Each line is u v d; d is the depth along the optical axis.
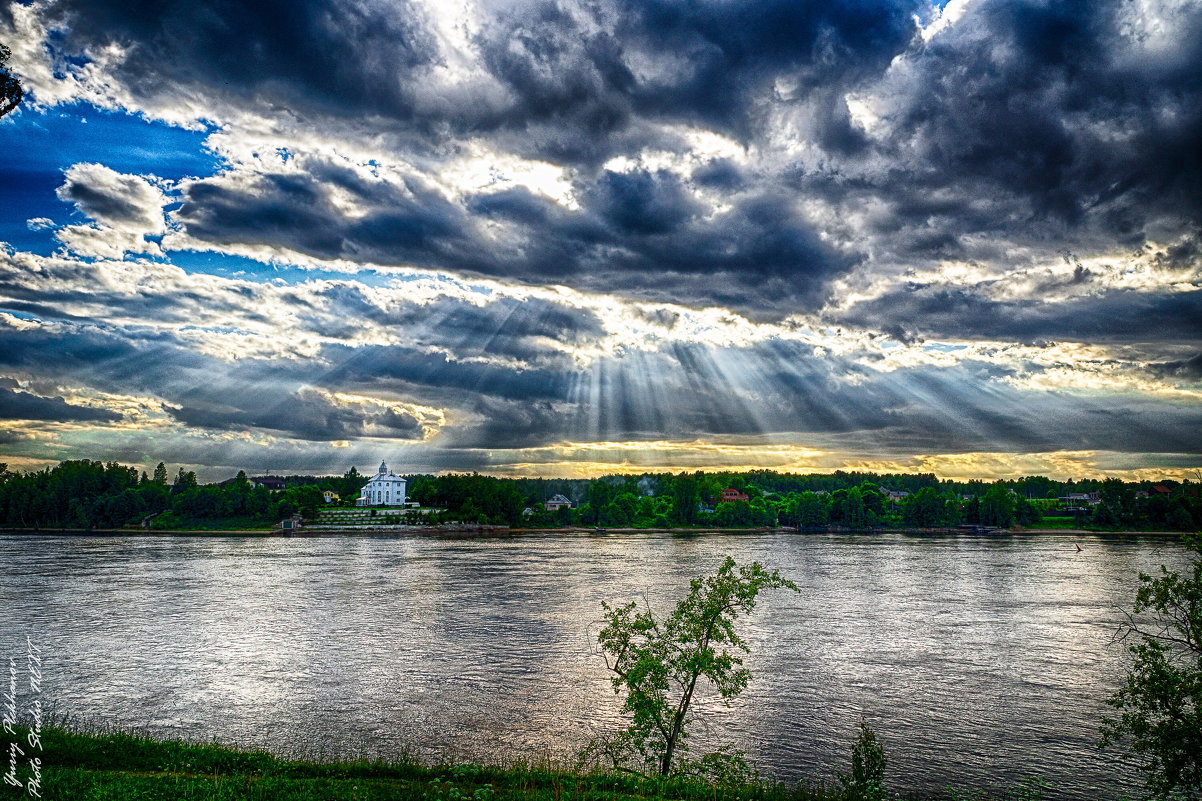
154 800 23.53
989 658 57.31
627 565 127.06
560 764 36.22
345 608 79.62
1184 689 24.16
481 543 191.75
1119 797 34.31
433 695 47.56
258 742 39.28
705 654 28.95
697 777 30.25
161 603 83.25
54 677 51.69
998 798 34.19
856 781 29.47
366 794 25.47
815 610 77.94
